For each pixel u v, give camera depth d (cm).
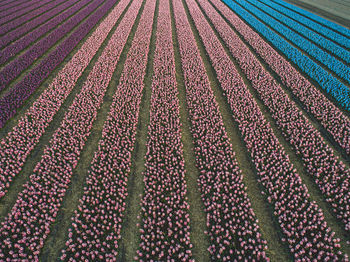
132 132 1625
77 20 3484
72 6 4250
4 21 3456
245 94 1981
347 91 2000
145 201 1191
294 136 1584
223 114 1817
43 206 1160
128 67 2378
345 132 1578
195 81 2172
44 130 1617
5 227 1076
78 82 2150
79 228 1109
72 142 1513
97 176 1323
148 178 1324
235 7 4356
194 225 1130
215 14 3956
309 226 1073
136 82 2145
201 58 2627
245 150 1511
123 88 2048
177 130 1644
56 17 3588
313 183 1298
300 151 1491
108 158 1412
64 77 2156
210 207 1168
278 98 1936
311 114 1805
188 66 2403
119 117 1736
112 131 1603
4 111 1717
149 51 2775
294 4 4775
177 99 1939
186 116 1808
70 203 1208
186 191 1265
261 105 1916
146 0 4694
